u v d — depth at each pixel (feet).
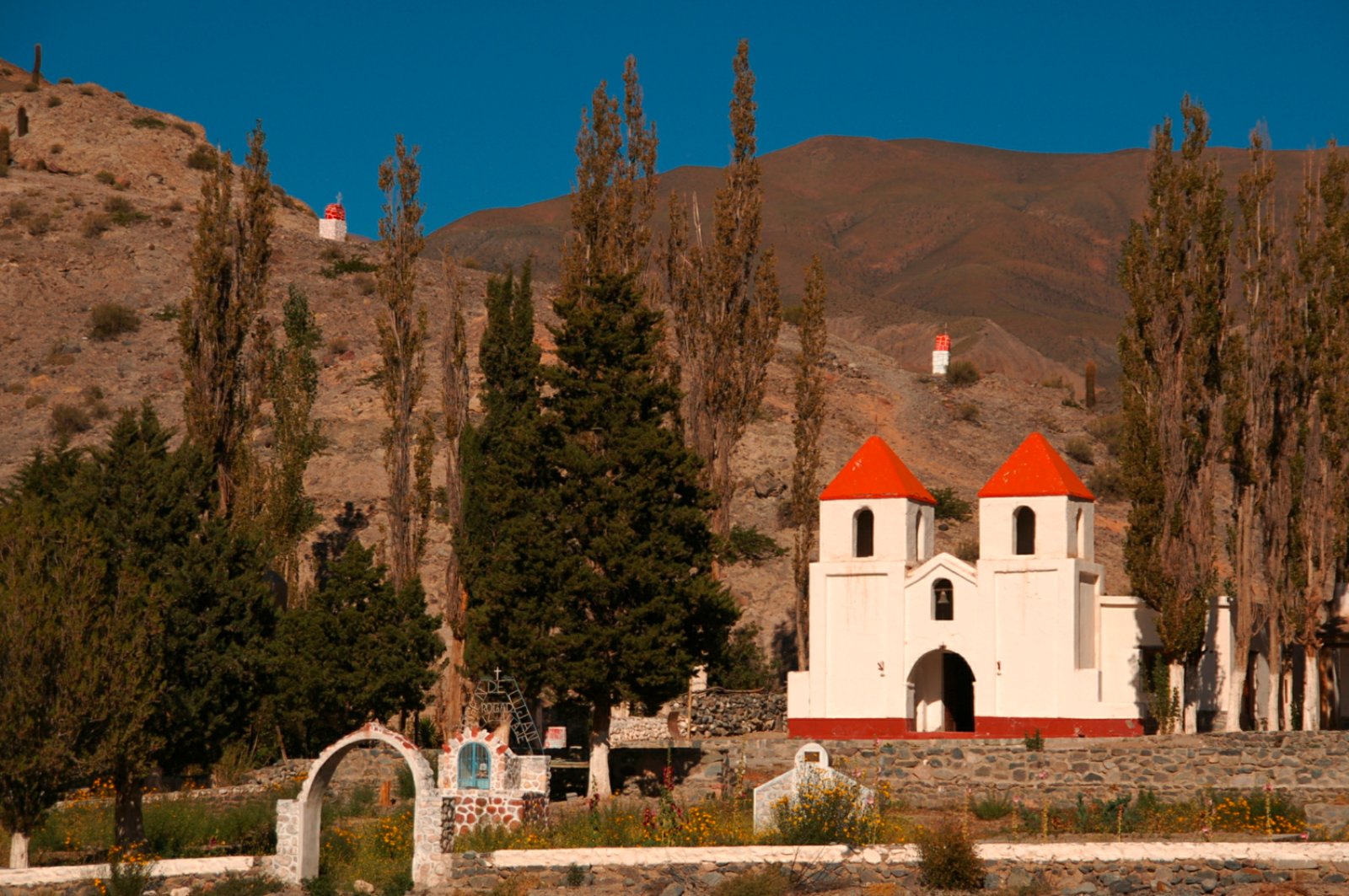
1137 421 191.21
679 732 220.43
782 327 443.32
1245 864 128.98
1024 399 411.34
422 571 281.13
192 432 227.81
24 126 553.23
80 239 458.91
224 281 232.32
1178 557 187.62
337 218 477.77
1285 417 192.24
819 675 203.41
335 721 198.70
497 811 158.20
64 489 204.54
